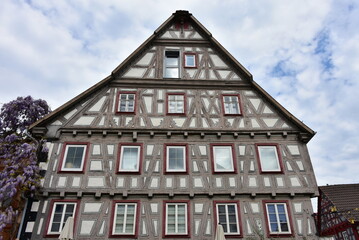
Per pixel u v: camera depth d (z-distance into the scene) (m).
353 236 13.06
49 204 11.16
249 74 14.66
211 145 12.95
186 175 12.14
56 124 12.95
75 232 10.72
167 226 11.10
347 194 14.13
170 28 16.67
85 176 11.81
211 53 15.86
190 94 14.39
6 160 11.61
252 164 12.58
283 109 13.74
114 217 11.12
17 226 10.68
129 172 12.03
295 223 11.41
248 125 13.57
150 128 13.13
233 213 11.52
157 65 15.22
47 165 11.93
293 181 12.24
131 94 14.21
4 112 13.53
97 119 13.28
